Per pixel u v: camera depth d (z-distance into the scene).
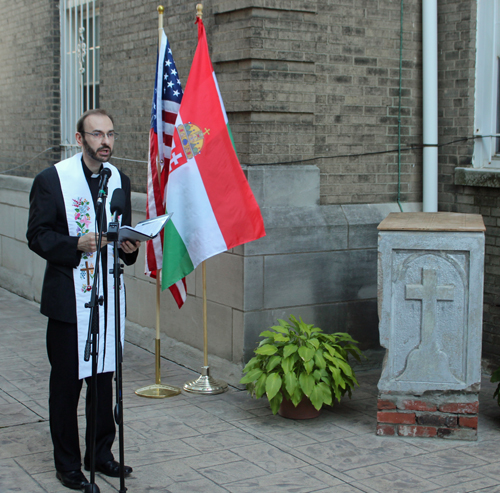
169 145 5.02
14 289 9.09
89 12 7.61
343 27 5.54
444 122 5.86
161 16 4.97
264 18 5.12
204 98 4.84
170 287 5.06
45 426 4.48
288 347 4.46
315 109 5.48
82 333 3.58
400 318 4.25
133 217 6.61
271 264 5.26
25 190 8.67
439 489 3.59
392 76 5.82
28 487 3.59
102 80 7.24
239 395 5.12
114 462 3.72
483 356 5.66
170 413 4.73
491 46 5.55
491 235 5.54
